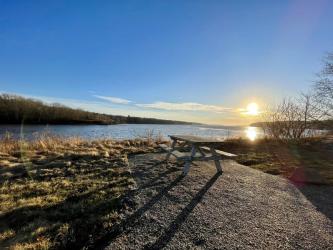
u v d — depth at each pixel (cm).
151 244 253
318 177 534
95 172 524
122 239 261
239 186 461
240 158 757
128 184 445
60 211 322
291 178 535
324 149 927
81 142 987
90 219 299
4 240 252
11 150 763
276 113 1191
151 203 360
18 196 376
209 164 650
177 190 422
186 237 269
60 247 243
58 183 441
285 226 303
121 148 891
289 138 1127
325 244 264
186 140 569
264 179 520
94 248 244
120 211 327
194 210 341
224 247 252
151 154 780
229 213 336
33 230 271
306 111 1134
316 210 358
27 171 515
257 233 283
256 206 364
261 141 1098
